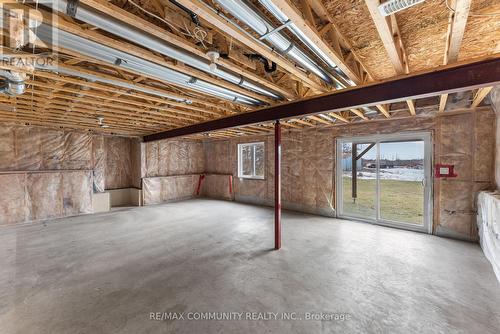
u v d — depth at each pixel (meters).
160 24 1.90
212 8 1.46
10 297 2.29
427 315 2.02
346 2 1.73
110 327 1.87
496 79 1.92
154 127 5.89
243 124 4.03
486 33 2.16
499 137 3.38
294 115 3.24
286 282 2.58
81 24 1.66
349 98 2.72
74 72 2.33
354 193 7.30
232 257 3.27
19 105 3.67
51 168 5.72
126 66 2.18
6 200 5.04
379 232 4.45
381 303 2.20
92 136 6.45
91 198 6.28
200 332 1.82
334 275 2.74
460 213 4.05
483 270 2.85
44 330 1.83
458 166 4.07
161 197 7.93
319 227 4.81
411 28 2.01
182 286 2.50
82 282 2.58
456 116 4.10
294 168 6.55
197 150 9.30
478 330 1.84
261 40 1.91
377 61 2.64
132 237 4.18
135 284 2.54
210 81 2.61
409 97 2.33
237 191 8.23
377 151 5.03
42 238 4.12
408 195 8.61
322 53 1.94
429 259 3.19
